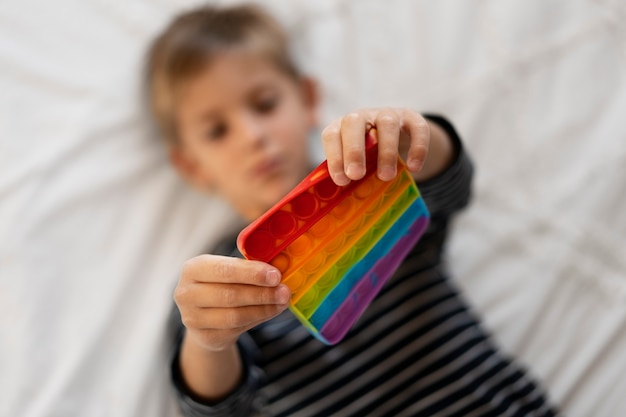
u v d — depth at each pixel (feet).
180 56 2.64
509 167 2.67
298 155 2.60
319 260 1.45
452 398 2.18
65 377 2.43
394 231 1.61
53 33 2.91
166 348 2.51
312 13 2.93
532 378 2.34
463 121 2.73
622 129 2.59
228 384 2.02
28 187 2.68
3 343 2.48
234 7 2.84
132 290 2.62
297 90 2.73
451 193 2.06
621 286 2.45
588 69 2.70
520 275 2.58
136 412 2.42
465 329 2.30
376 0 2.91
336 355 2.27
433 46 2.83
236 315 1.50
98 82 2.85
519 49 2.76
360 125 1.47
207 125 2.60
